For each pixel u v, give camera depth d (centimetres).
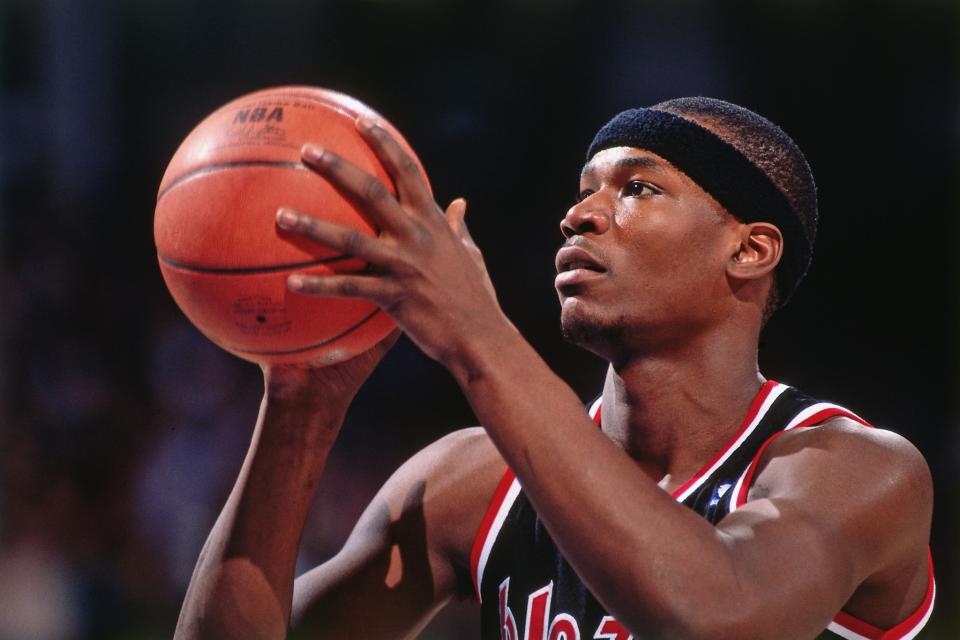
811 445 701
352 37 2927
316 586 815
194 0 2852
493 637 776
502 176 2858
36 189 2703
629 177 749
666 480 759
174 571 2178
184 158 645
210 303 630
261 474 730
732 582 570
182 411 2336
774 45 2864
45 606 2041
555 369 2739
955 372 2827
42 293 2475
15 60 2739
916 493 691
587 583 588
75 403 2242
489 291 606
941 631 2238
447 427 2591
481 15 2920
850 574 634
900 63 2866
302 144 618
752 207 750
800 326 2867
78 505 2138
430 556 809
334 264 612
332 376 721
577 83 2884
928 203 2864
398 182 592
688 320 745
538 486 576
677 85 2861
